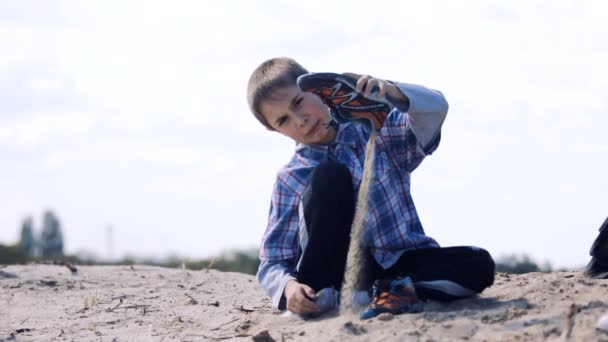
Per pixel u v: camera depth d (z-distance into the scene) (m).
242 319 4.65
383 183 4.27
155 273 7.54
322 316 4.22
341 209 4.20
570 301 3.72
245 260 12.98
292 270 4.42
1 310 5.93
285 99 4.32
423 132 4.25
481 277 4.07
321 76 3.99
